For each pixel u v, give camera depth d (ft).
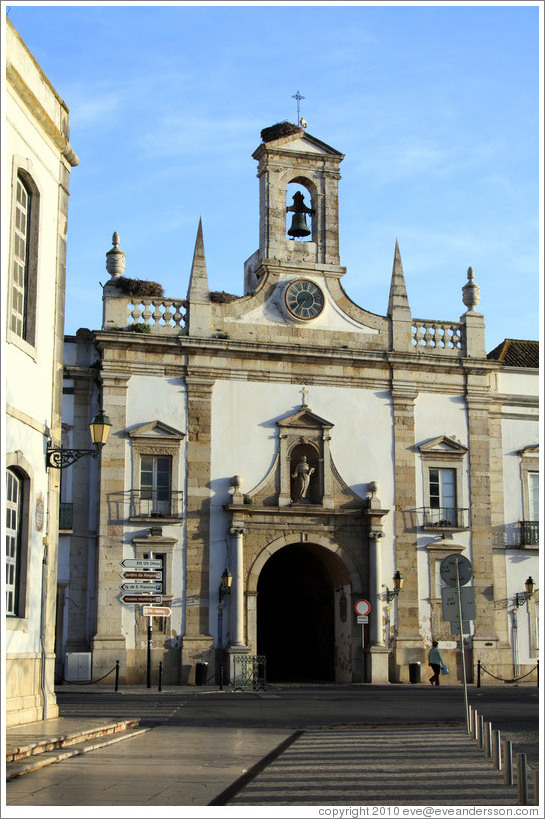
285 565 142.82
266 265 127.03
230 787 41.81
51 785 41.50
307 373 125.90
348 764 49.26
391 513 126.21
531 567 130.93
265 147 129.80
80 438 119.03
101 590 114.52
